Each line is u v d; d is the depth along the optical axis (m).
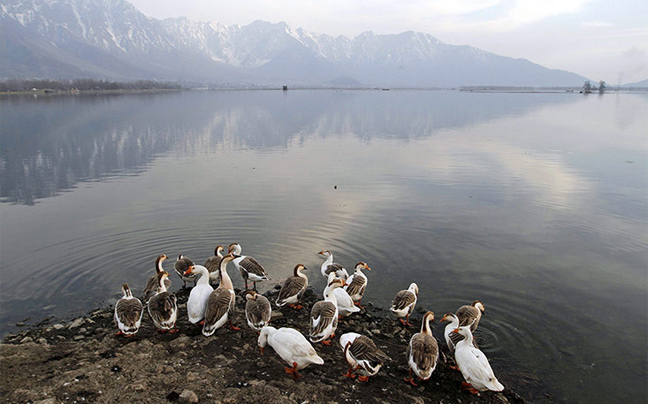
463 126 69.56
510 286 15.86
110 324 13.08
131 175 33.78
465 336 10.62
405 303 12.95
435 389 10.46
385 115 92.38
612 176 33.12
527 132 60.75
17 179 32.22
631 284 16.08
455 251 18.91
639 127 65.88
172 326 11.76
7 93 184.62
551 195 27.84
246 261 15.62
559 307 14.51
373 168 36.44
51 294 15.08
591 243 19.89
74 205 25.42
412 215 23.69
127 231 21.05
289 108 113.12
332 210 24.45
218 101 146.12
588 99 173.00
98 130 60.03
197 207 24.94
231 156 42.47
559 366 11.65
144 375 9.75
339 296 13.23
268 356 11.11
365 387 10.13
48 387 9.10
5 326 13.06
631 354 12.18
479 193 28.31
